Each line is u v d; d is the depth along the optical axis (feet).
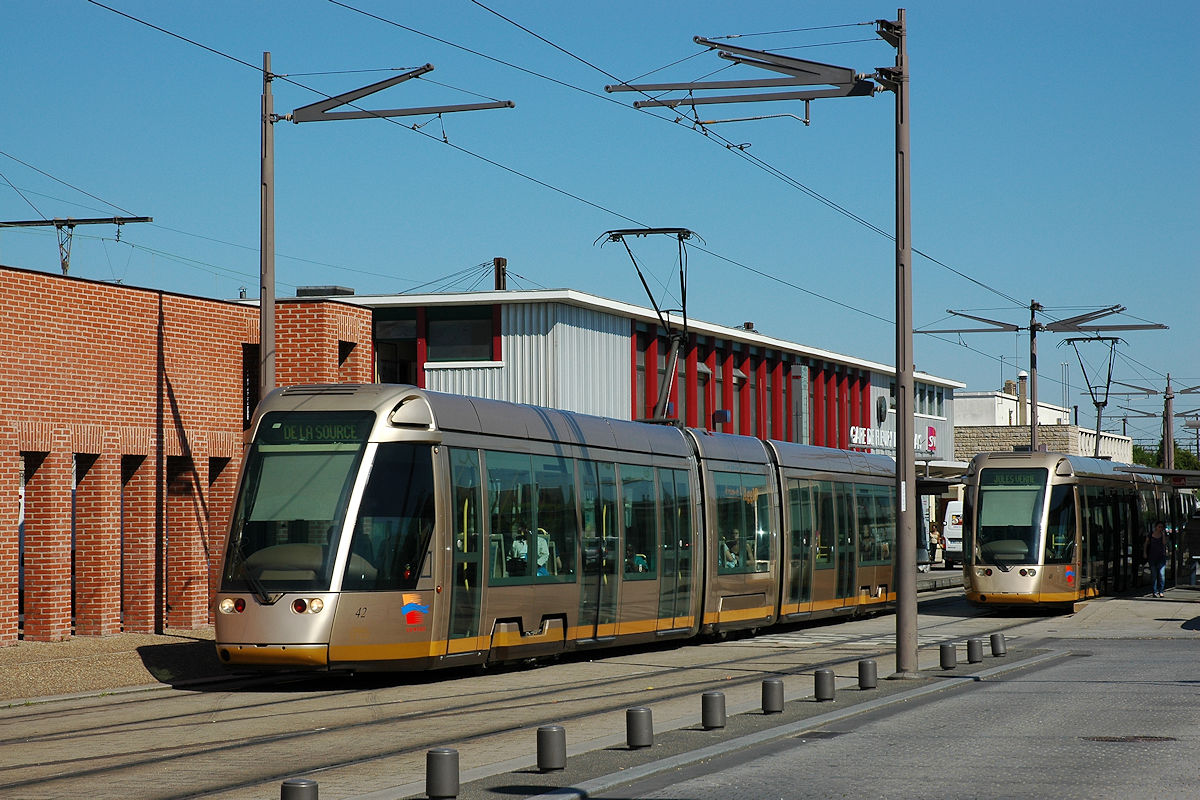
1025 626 110.22
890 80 69.31
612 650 88.17
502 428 72.59
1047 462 125.18
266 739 47.78
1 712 57.47
